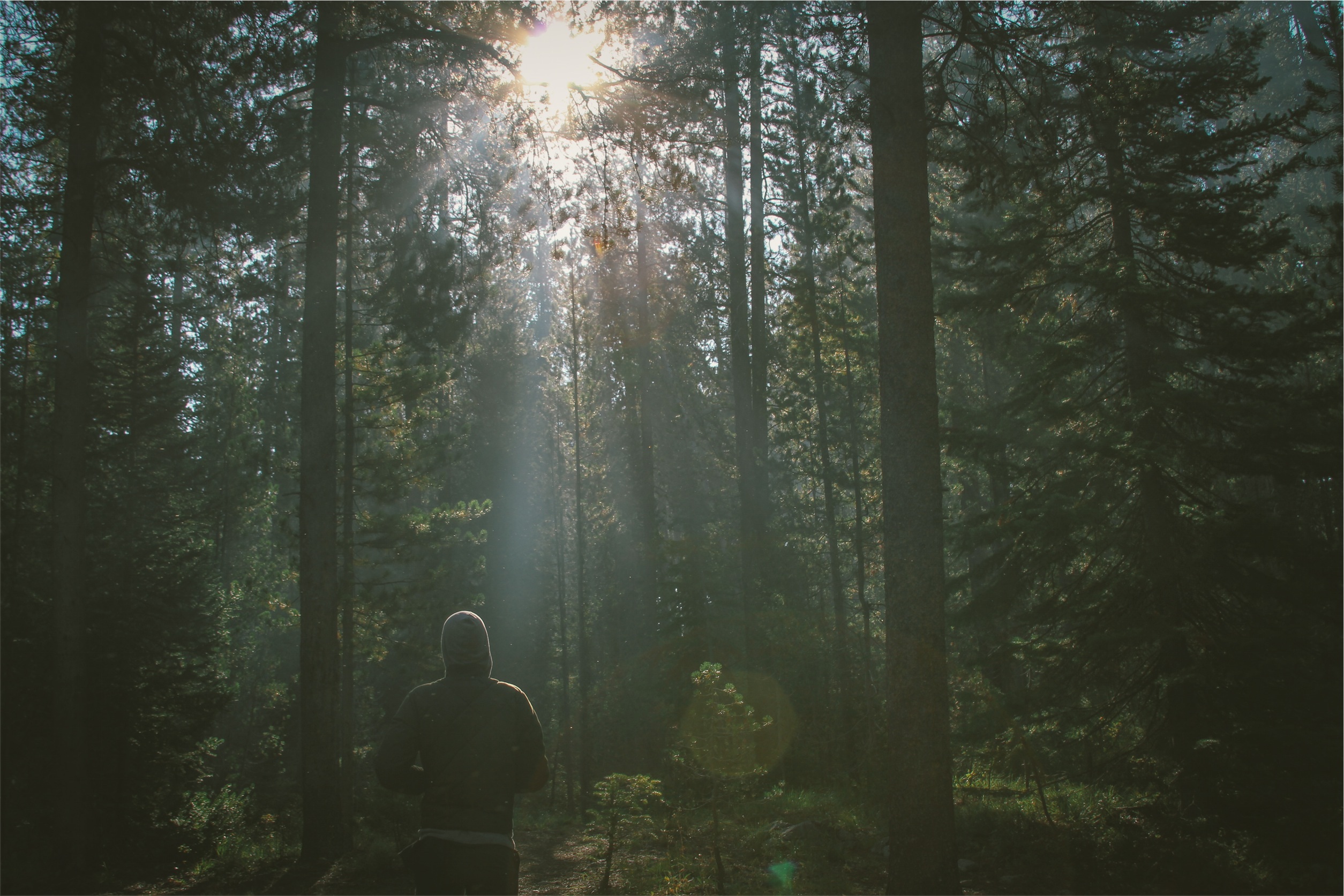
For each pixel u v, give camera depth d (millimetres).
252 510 28266
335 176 14164
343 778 17625
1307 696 10328
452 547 27656
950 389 27938
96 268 14578
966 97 10617
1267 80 12547
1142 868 9258
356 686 28547
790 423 22016
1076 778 12789
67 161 13281
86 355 13203
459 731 4254
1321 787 9586
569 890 9945
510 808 4316
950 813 7664
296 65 13203
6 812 12914
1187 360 12617
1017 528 12234
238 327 25078
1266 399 11922
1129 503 13125
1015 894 8711
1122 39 11164
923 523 8008
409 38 13469
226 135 12789
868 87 9688
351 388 19062
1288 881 8727
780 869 10164
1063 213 13375
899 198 8391
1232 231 12414
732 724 10195
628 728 27594
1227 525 11219
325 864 12797
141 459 21078
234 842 14867
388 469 20391
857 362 21688
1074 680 12406
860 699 21000
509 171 14891
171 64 12648
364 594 19750
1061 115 10508
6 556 14195
